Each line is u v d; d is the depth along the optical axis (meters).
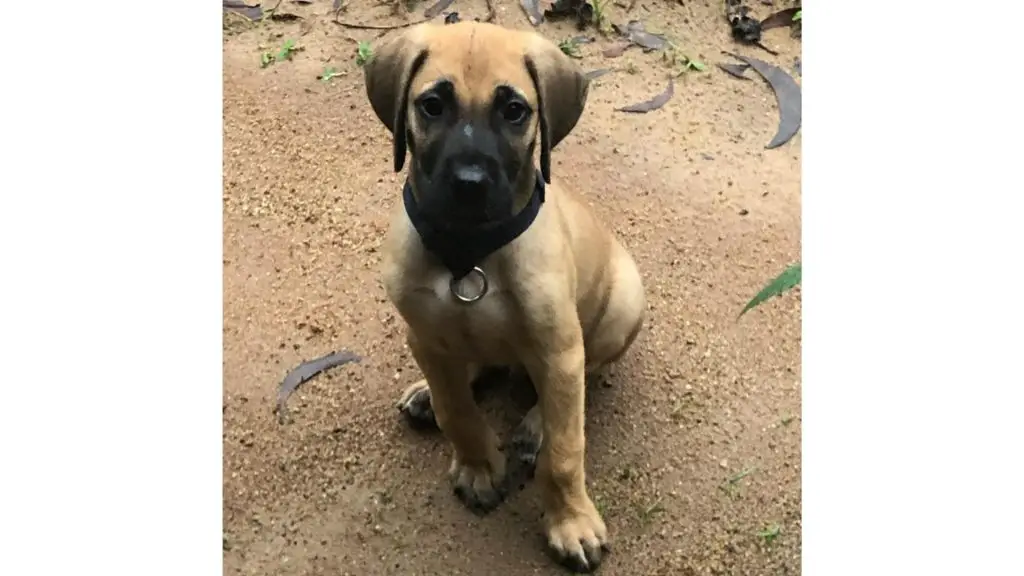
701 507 1.34
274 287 1.59
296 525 1.34
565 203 1.24
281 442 1.42
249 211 1.69
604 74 1.91
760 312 1.55
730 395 1.46
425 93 1.06
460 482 1.34
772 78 1.91
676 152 1.78
